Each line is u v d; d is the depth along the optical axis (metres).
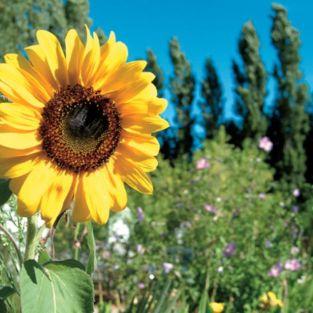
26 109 0.50
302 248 1.81
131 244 1.61
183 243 1.61
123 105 0.53
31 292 0.48
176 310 0.90
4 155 0.49
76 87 0.51
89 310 0.49
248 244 1.57
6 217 0.61
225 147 2.50
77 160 0.52
